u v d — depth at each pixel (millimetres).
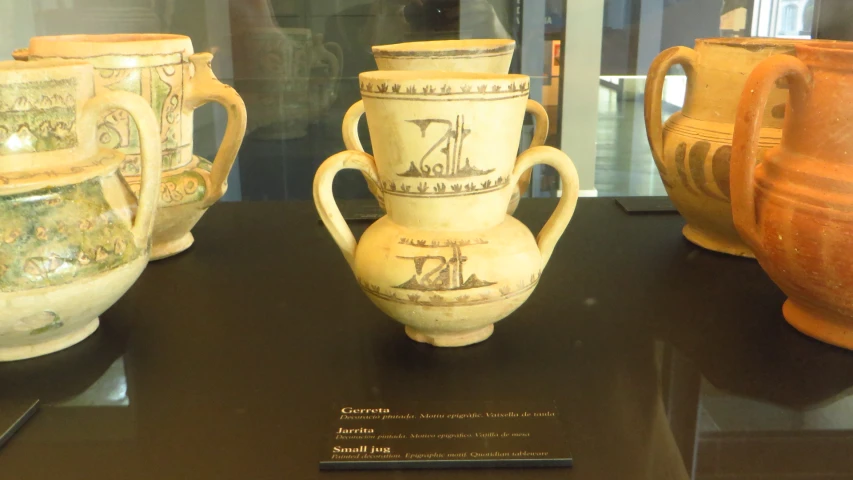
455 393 1009
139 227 1107
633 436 923
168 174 1408
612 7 2166
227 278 1418
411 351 1129
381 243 1040
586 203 1887
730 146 1335
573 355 1117
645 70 2238
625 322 1226
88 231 1027
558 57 2133
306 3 2186
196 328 1213
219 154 1416
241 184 2375
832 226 990
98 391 1027
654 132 1486
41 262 987
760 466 869
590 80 2139
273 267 1471
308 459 879
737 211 1131
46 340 1107
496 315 1045
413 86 934
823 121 1020
